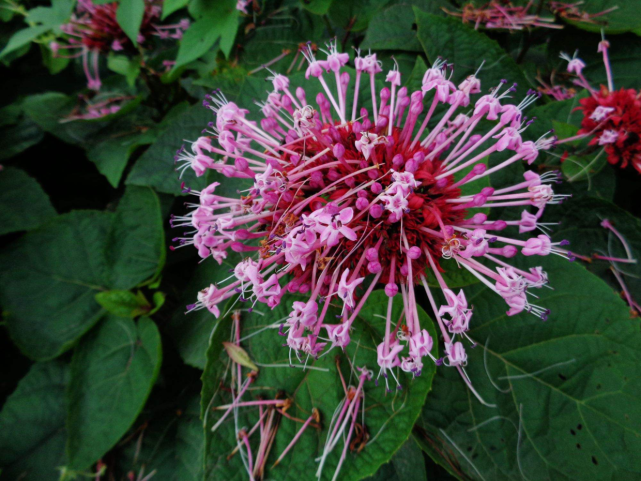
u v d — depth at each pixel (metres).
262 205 0.17
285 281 0.21
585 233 0.23
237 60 0.28
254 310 0.20
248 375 0.20
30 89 0.35
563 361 0.20
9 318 0.28
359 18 0.26
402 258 0.18
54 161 0.34
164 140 0.26
